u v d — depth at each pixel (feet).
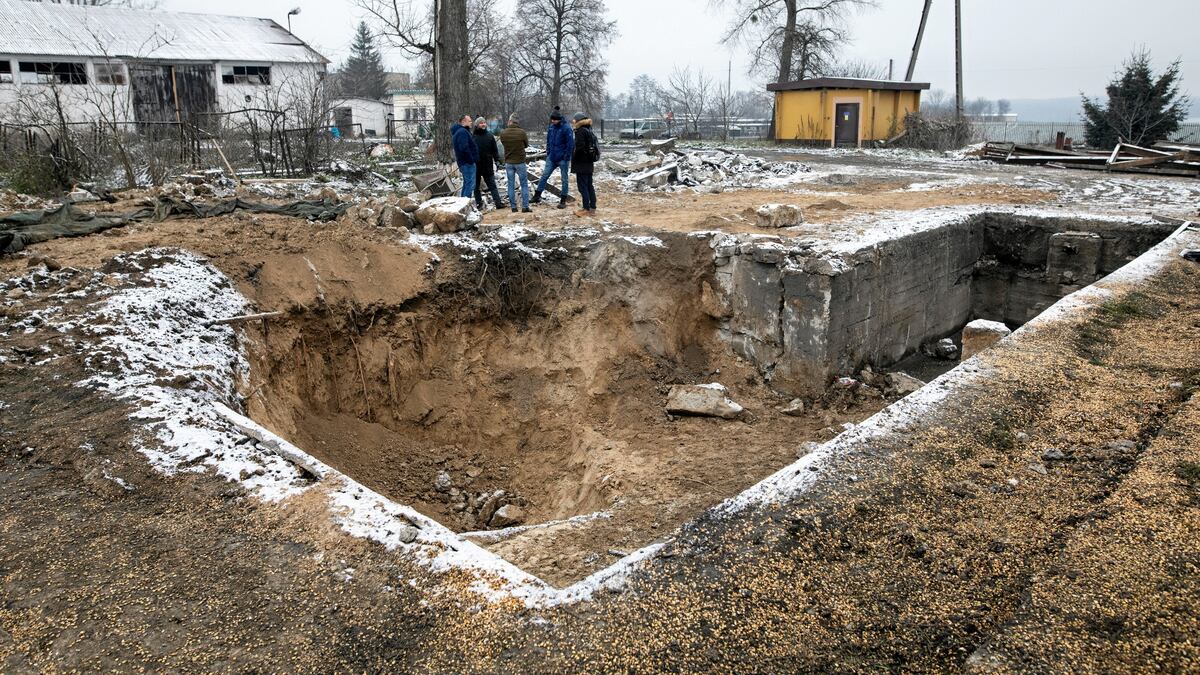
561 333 31.94
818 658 10.46
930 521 13.55
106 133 53.16
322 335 28.12
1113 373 19.85
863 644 10.71
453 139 40.22
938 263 37.04
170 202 35.91
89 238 30.60
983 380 19.60
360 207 35.22
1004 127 127.95
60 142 47.29
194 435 16.87
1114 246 37.40
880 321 33.24
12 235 28.76
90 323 21.84
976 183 55.36
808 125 98.58
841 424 27.84
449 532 13.67
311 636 11.13
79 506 14.42
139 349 20.88
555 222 37.83
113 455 16.02
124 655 10.77
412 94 144.25
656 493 22.03
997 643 10.56
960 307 40.29
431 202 35.29
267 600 11.89
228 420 17.93
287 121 65.67
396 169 63.52
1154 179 58.70
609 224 36.60
